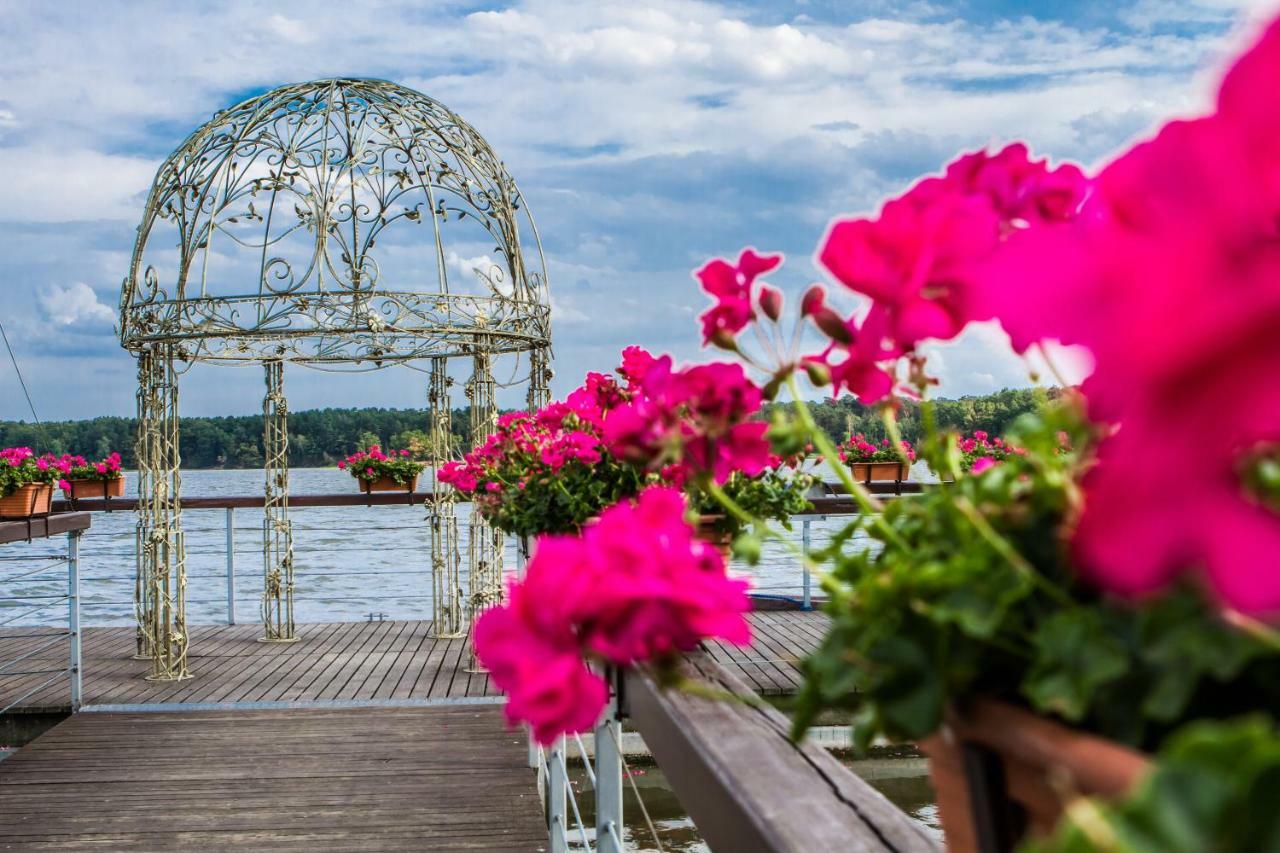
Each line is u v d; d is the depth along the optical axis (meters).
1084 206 0.54
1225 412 0.24
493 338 7.16
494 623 0.76
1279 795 0.25
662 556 0.78
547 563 0.75
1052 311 0.27
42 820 4.26
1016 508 0.54
